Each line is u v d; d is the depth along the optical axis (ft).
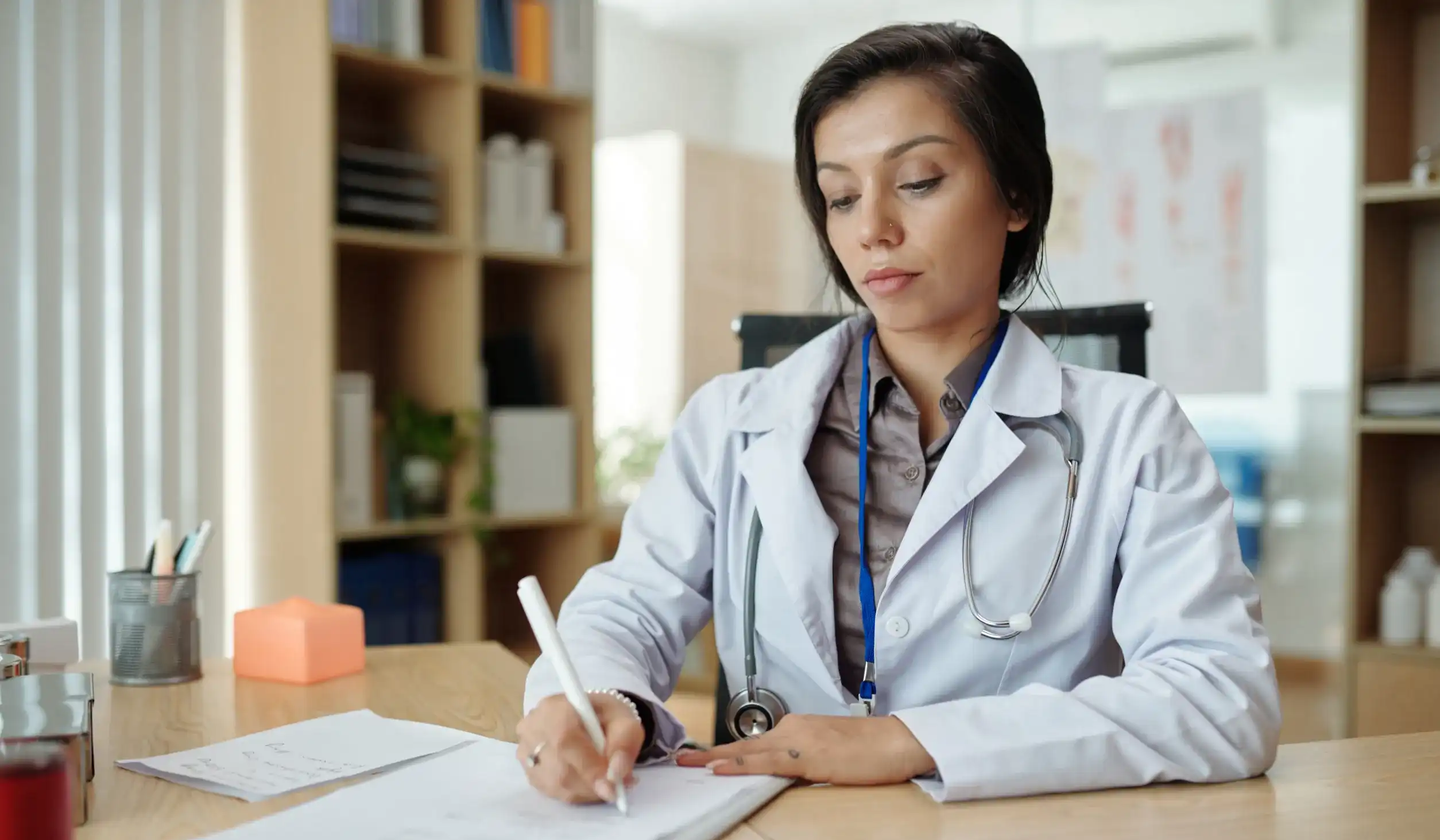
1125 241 13.01
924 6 14.97
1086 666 3.49
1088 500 3.46
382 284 9.59
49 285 8.04
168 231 8.57
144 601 4.04
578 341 9.83
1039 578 3.46
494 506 9.21
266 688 4.00
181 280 8.64
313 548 8.29
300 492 8.39
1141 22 13.42
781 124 16.43
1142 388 3.64
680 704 8.82
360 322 9.51
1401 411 7.89
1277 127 12.71
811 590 3.57
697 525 3.92
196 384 8.70
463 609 9.04
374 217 8.64
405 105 9.27
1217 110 12.67
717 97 16.70
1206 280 12.71
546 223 9.54
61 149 8.08
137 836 2.51
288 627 4.10
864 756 2.82
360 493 8.45
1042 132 3.64
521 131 10.18
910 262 3.42
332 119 8.14
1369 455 8.22
